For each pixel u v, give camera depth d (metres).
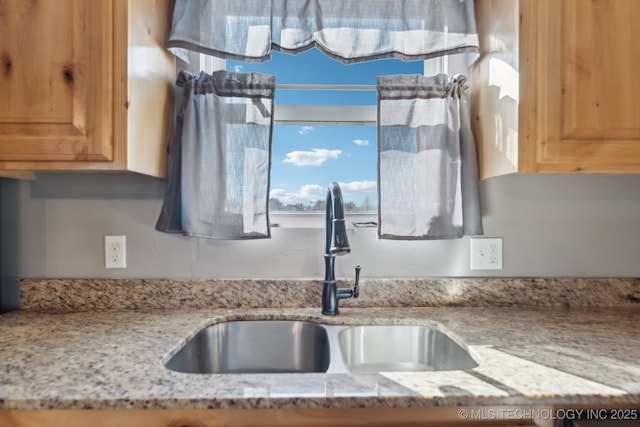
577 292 1.24
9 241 1.20
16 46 0.92
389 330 1.09
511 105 1.00
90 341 0.89
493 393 0.63
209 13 1.13
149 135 1.06
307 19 1.17
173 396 0.62
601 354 0.81
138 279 1.21
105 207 1.22
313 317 1.11
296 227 1.28
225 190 1.17
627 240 1.26
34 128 0.92
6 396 0.61
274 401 0.62
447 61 1.29
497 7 1.08
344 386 0.66
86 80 0.92
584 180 1.26
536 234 1.26
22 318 1.09
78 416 0.66
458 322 1.05
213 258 1.24
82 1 0.92
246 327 1.13
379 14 1.18
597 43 0.95
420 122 1.19
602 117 0.95
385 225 1.18
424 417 0.68
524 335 0.94
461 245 1.26
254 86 1.19
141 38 1.00
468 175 1.20
